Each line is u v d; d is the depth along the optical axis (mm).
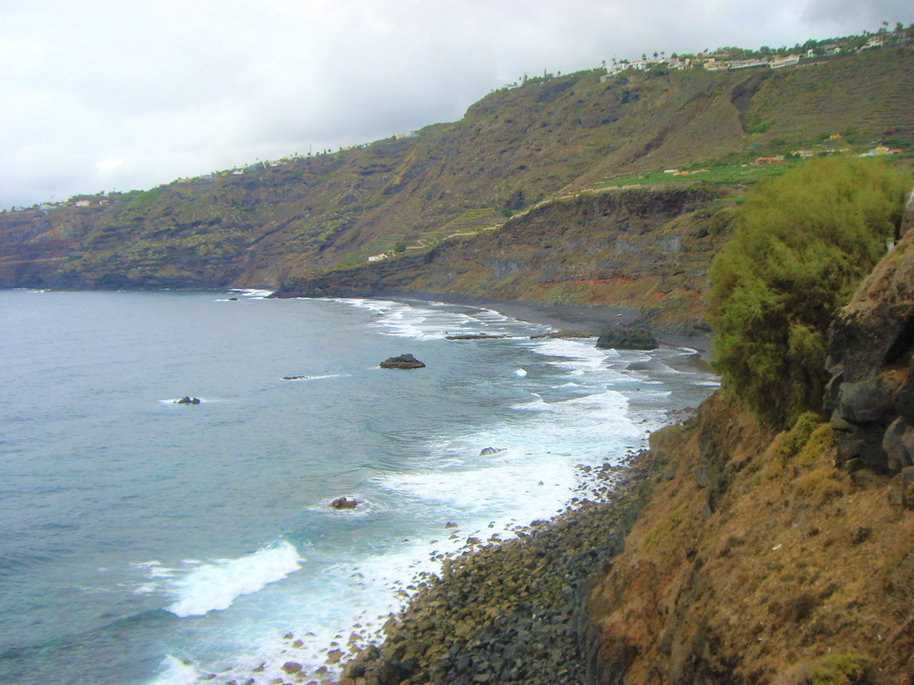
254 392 61219
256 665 19703
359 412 50531
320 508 31141
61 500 34406
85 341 108562
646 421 42625
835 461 13703
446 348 82500
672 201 117188
